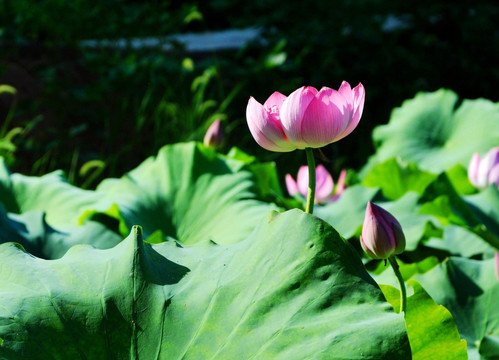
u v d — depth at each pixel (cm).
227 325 169
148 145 498
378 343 158
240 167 278
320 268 168
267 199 280
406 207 264
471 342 208
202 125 470
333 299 165
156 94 522
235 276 174
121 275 176
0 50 516
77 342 170
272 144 184
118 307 173
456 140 358
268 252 174
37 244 238
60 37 569
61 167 455
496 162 274
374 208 184
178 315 172
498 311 211
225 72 567
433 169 347
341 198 274
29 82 505
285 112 179
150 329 171
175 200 273
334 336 161
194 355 168
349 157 561
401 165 307
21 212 272
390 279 207
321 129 179
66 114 488
